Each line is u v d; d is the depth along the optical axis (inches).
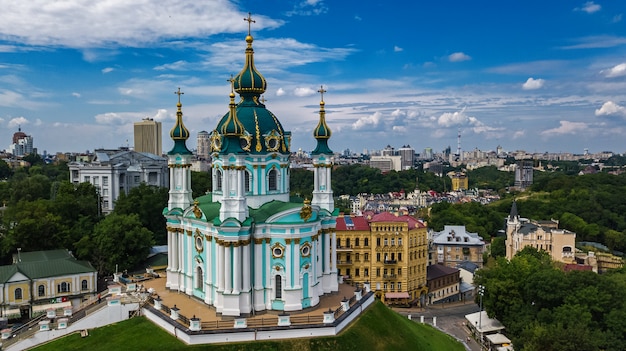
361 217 5236.2
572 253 5930.1
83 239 4347.9
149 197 5374.0
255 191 2955.2
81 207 5236.2
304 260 2800.2
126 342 2544.3
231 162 2682.1
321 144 3186.5
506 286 3868.1
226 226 2635.3
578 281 3614.7
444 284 5344.5
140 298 3041.3
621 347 3142.2
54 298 3708.2
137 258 4318.4
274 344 2474.2
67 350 2544.3
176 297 3078.2
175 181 3262.8
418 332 3203.7
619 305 3435.0
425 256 5137.8
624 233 7450.8
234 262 2667.3
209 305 2842.0
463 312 4778.5
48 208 4845.0
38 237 4362.7
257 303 2765.7
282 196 3093.0
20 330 2918.3
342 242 4921.3
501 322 3961.6
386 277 4906.5
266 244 2778.1
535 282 3708.2
